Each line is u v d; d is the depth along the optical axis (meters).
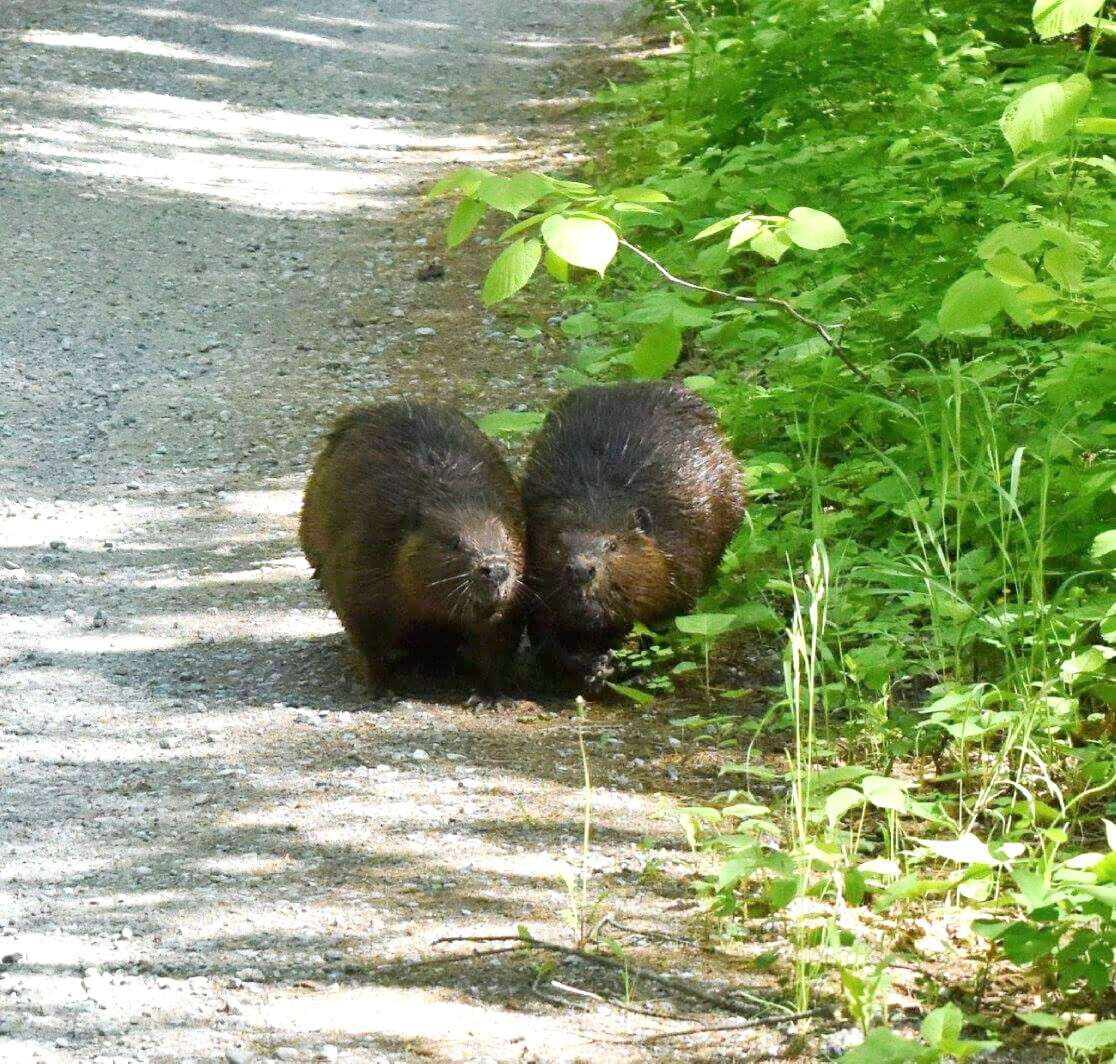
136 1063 4.82
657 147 15.29
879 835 6.29
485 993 5.22
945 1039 4.32
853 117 12.69
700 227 11.88
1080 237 8.13
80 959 5.45
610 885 5.95
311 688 7.88
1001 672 7.34
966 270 9.69
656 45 21.58
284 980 5.30
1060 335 9.51
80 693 7.75
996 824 6.23
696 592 8.41
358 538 7.78
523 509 8.27
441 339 12.98
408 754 7.14
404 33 22.61
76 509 10.13
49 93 19.05
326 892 5.90
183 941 5.57
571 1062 4.81
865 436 9.31
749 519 8.77
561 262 5.63
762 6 14.74
